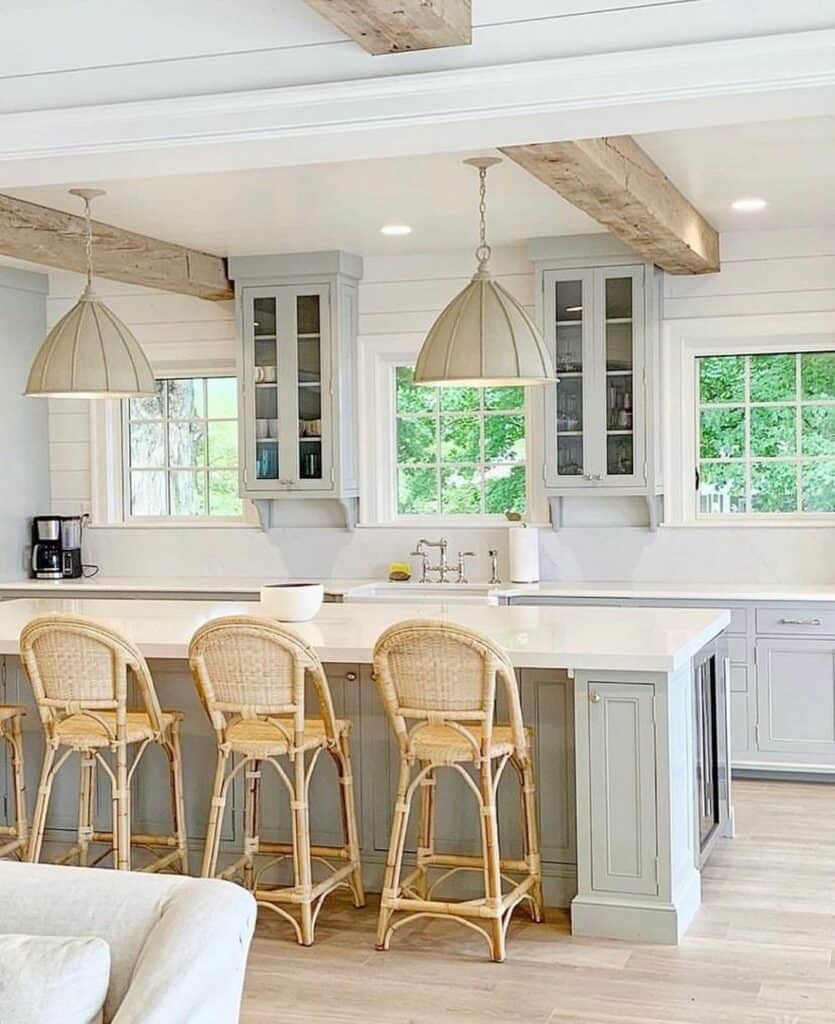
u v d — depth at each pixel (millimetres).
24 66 3717
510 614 5223
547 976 3889
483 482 7410
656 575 6984
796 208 6117
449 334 4719
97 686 4305
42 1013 2086
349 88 3441
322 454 7152
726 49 3189
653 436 6684
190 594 7121
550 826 4504
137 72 3631
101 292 7789
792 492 6949
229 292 7297
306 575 7531
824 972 3877
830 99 3266
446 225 6406
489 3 3355
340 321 7117
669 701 4172
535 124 3443
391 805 4676
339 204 5875
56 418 7957
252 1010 3670
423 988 3812
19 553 7684
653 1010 3621
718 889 4684
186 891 2297
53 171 3906
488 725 4000
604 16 3289
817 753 6285
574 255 6719
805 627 6273
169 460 7949
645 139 4773
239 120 3551
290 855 4570
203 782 4855
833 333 6680
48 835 5070
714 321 6832
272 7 3521
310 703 4750
